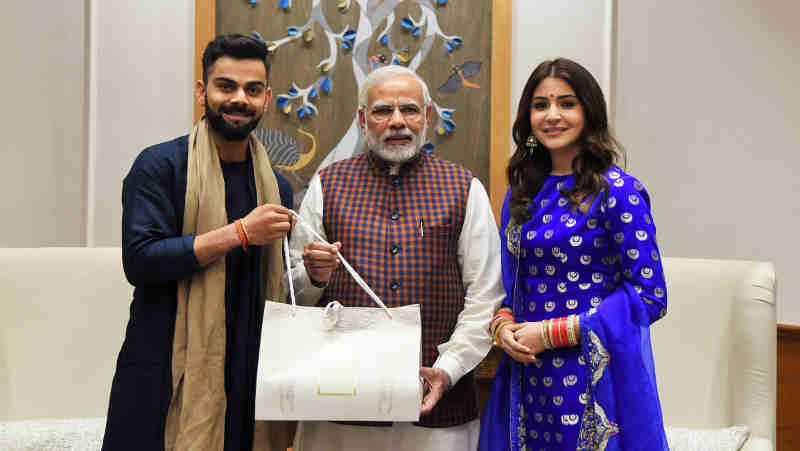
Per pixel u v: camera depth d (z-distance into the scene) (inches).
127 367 71.8
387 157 82.0
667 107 131.3
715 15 132.3
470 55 129.5
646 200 76.1
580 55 130.5
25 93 111.7
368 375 70.5
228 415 73.9
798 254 129.6
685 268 106.0
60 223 122.0
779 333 124.8
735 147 132.3
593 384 71.0
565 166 80.8
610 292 75.4
